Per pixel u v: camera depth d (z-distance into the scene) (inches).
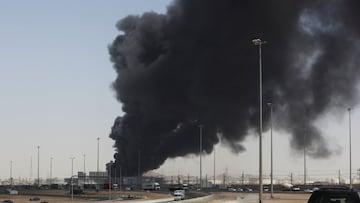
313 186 5807.1
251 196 3993.6
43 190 7017.7
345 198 665.0
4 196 5246.1
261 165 1991.9
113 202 3422.7
